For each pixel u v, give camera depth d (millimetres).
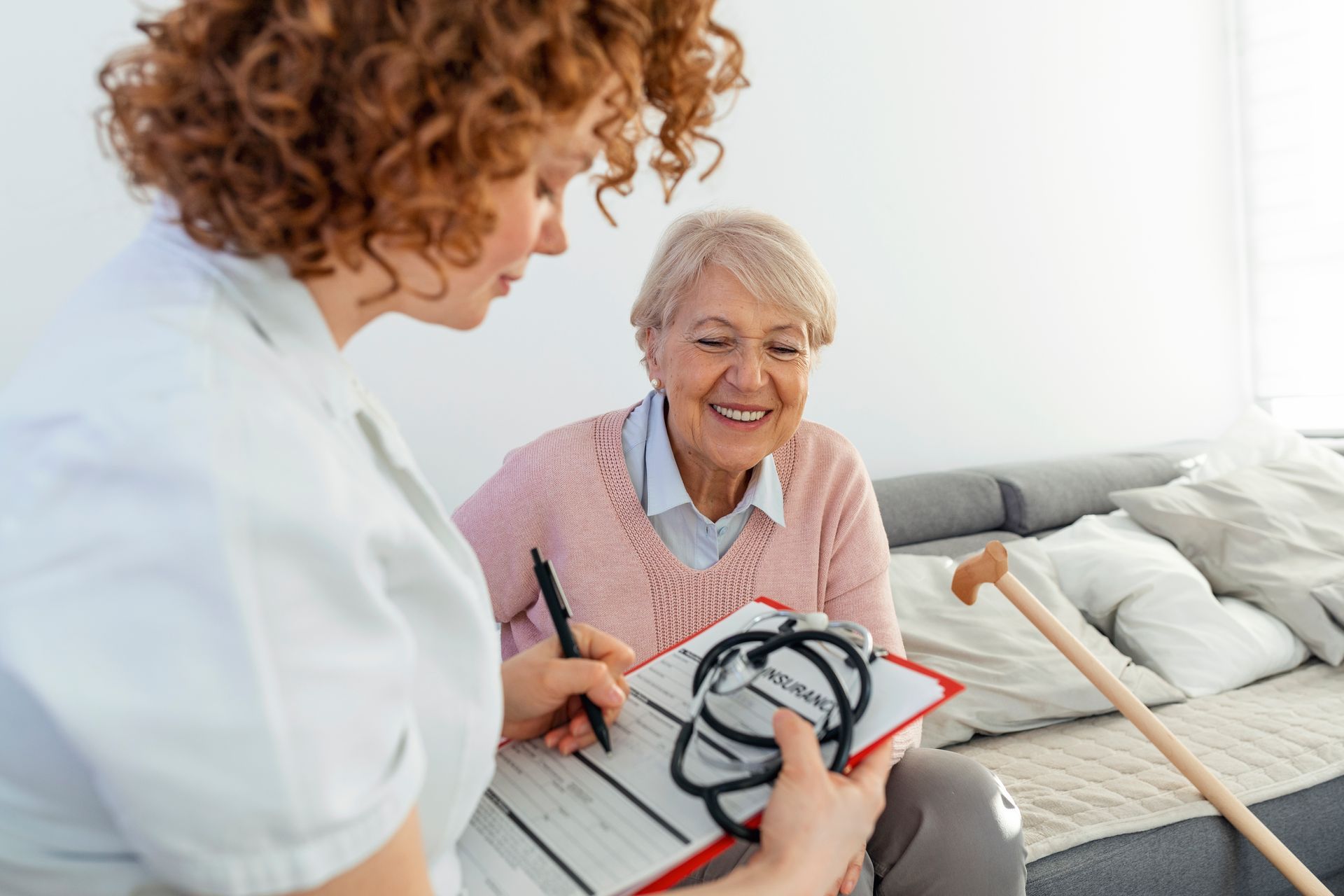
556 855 588
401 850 422
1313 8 2957
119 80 441
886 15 2467
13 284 1578
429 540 478
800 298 981
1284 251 3145
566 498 1081
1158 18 3018
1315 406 3107
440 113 403
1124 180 2980
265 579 373
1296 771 1407
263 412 399
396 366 1945
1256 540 1991
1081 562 1984
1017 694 1585
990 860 985
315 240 438
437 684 504
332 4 395
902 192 2537
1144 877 1229
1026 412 2826
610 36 459
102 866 418
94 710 346
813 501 1135
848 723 583
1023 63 2729
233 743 358
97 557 355
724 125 2252
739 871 524
